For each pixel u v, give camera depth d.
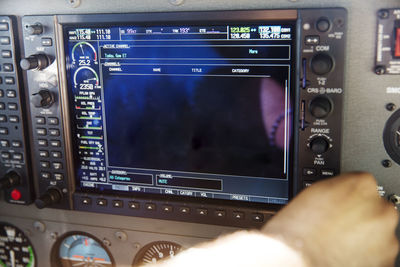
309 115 0.39
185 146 0.42
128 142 0.44
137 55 0.42
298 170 0.40
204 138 0.42
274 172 0.41
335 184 0.23
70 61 0.44
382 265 0.21
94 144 0.45
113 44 0.42
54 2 0.43
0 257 0.52
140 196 0.44
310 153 0.39
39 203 0.44
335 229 0.21
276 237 0.20
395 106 0.37
